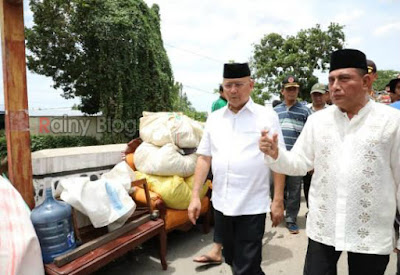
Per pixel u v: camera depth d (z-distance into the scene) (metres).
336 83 1.53
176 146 3.48
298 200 3.98
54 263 2.13
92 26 14.27
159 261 3.26
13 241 1.93
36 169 2.96
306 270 1.79
